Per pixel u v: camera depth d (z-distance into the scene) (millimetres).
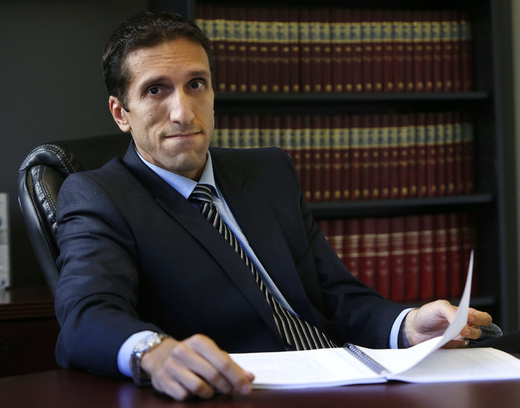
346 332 1442
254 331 1291
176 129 1332
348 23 2711
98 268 1149
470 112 2861
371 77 2744
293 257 1518
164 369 836
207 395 816
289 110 2869
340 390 851
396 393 833
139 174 1400
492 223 2797
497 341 1166
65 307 1075
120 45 1361
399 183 2785
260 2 2828
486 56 2771
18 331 2072
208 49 1417
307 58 2680
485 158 2818
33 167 1587
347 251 2756
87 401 825
